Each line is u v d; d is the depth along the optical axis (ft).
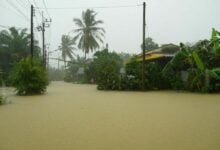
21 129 24.17
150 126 24.70
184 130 23.06
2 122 27.50
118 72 83.41
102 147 18.45
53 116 30.78
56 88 90.22
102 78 80.02
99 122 26.84
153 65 77.82
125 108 36.76
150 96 55.26
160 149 17.92
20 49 128.88
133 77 77.36
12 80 69.00
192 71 67.10
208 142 19.40
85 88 89.76
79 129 23.82
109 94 62.34
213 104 40.19
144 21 76.48
